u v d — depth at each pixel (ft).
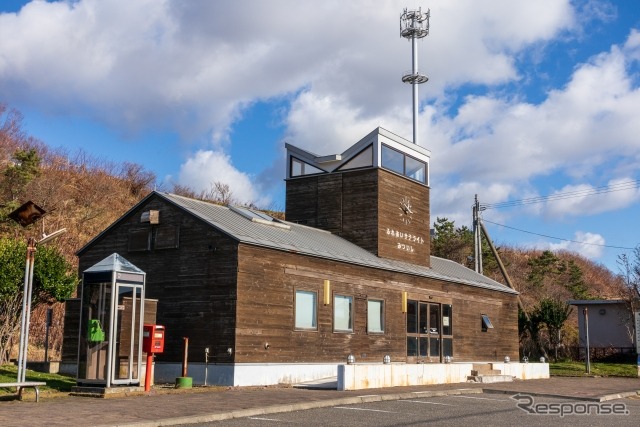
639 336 102.78
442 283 88.94
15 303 62.59
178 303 62.54
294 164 91.09
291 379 63.31
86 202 127.54
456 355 89.81
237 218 70.23
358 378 58.80
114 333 49.80
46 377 58.95
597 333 135.03
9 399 45.03
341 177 86.38
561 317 127.75
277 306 63.10
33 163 112.06
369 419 40.52
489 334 98.32
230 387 56.54
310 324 67.10
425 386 65.57
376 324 76.54
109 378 48.96
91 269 51.55
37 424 33.73
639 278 127.03
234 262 59.88
